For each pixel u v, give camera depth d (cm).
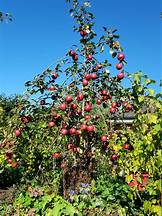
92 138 219
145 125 173
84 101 218
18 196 231
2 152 225
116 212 205
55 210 197
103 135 213
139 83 185
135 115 191
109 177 235
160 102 173
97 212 206
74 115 215
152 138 160
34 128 229
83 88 216
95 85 222
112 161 214
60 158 239
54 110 218
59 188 225
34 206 210
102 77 222
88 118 211
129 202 208
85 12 236
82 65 226
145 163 169
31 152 272
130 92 202
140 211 200
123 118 216
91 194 213
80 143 218
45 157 275
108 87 221
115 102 214
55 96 223
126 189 211
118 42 220
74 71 223
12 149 224
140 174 177
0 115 312
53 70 224
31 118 222
